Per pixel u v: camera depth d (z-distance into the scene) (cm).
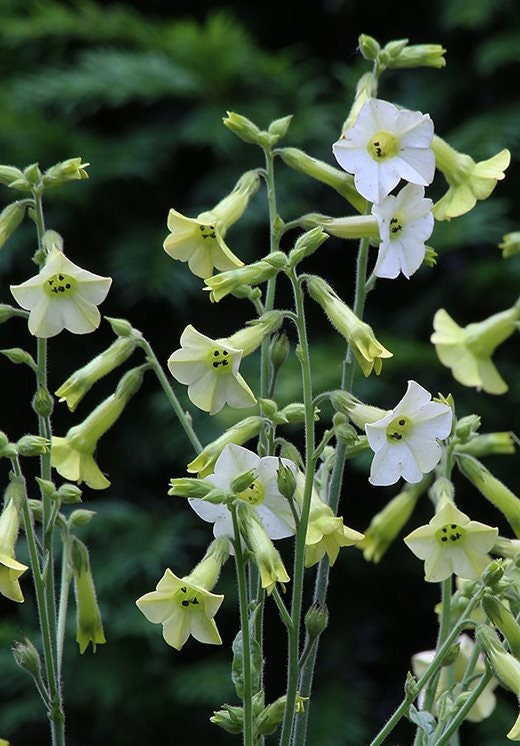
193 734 1085
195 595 422
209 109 1113
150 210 1148
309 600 1062
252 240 1090
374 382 1019
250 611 459
